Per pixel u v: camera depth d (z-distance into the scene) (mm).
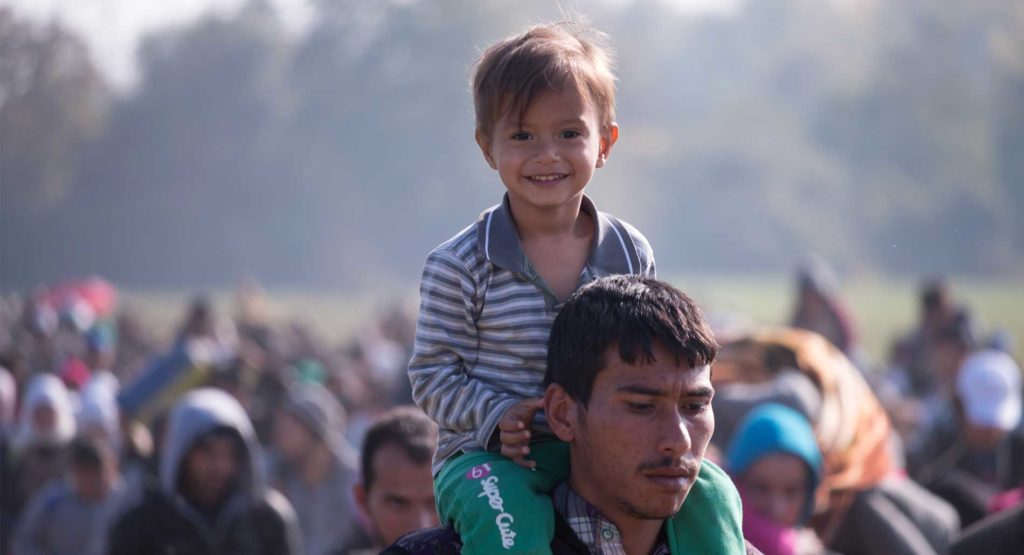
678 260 101250
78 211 94188
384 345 29266
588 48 4168
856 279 97688
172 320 59750
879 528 8258
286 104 95188
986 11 123125
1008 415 10266
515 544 3820
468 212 89562
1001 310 69375
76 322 27672
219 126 95812
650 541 4020
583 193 4266
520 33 4254
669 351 3781
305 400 11992
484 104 4121
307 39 95938
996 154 109375
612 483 3814
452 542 4031
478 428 4000
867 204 104625
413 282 89125
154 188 95312
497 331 4074
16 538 11422
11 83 91688
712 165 103250
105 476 11109
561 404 3916
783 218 101625
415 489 6477
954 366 14469
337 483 11914
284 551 8648
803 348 9406
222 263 93375
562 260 4164
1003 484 10367
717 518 4051
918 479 10562
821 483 7652
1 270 92125
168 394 13969
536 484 3959
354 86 92062
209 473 8555
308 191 93062
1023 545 6863
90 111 94562
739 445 7465
